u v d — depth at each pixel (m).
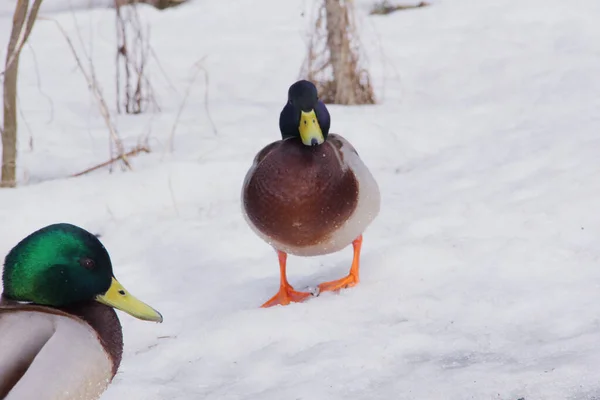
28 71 19.00
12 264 6.02
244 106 16.62
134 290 9.97
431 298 8.63
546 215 10.41
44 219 11.84
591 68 16.81
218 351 8.09
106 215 12.05
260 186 8.80
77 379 5.50
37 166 14.07
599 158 12.02
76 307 6.07
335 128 14.53
